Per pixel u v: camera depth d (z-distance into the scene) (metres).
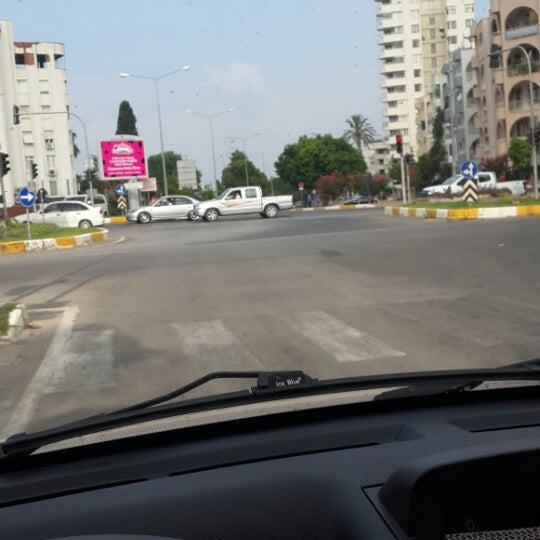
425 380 3.36
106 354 8.44
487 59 67.19
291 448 2.72
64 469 2.77
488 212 26.84
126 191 56.44
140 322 10.38
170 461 2.70
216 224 36.19
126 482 2.56
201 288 13.31
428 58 119.00
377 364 7.30
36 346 9.15
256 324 9.73
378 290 12.03
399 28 119.31
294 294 12.10
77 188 95.06
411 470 1.80
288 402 3.21
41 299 13.22
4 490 2.58
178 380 7.08
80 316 11.20
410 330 8.88
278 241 22.23
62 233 29.97
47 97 83.44
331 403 3.16
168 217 42.88
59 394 6.79
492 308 9.99
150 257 19.59
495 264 14.15
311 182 100.94
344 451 2.58
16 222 33.78
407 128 120.19
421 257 15.84
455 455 1.83
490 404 3.27
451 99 84.44
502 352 7.56
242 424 3.03
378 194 79.56
